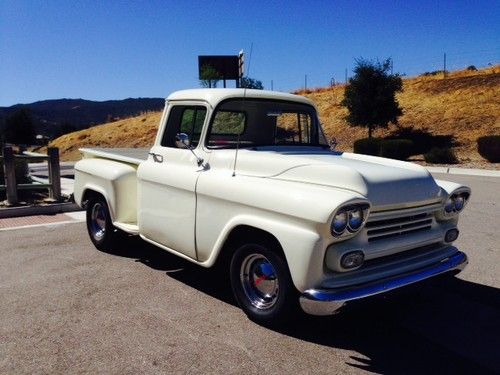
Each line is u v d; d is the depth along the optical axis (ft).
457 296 14.94
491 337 12.23
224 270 17.10
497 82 92.53
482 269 17.53
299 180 12.32
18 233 23.08
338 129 94.68
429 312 13.71
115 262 18.21
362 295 10.74
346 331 12.43
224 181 13.02
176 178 14.56
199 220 13.79
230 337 12.01
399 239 12.08
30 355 11.10
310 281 10.81
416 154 74.08
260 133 15.89
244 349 11.41
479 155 68.39
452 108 87.76
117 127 132.77
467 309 13.96
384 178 11.96
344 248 10.93
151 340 11.84
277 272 11.85
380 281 11.25
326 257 10.99
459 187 13.61
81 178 20.15
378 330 12.53
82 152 22.20
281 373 10.39
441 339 12.09
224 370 10.48
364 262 11.66
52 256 19.04
